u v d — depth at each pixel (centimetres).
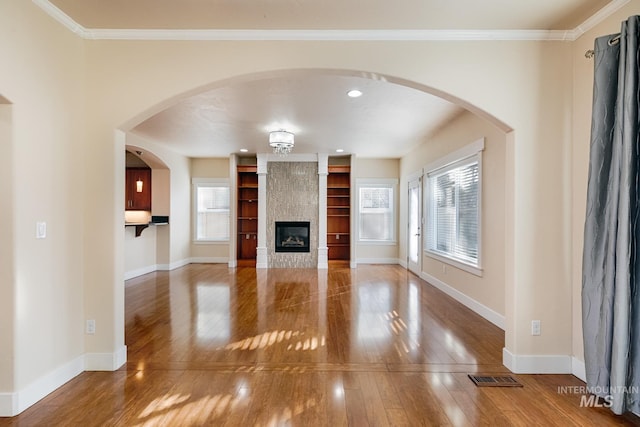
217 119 495
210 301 493
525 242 276
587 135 261
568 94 276
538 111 277
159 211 752
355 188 802
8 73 211
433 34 274
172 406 225
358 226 858
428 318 416
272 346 326
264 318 413
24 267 223
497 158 389
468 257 475
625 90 208
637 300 210
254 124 521
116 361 278
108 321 277
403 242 814
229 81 283
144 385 252
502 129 288
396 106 433
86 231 277
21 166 221
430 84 276
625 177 207
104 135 278
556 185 276
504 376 269
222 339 343
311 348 321
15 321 217
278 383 255
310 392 243
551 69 277
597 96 230
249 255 852
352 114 468
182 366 283
